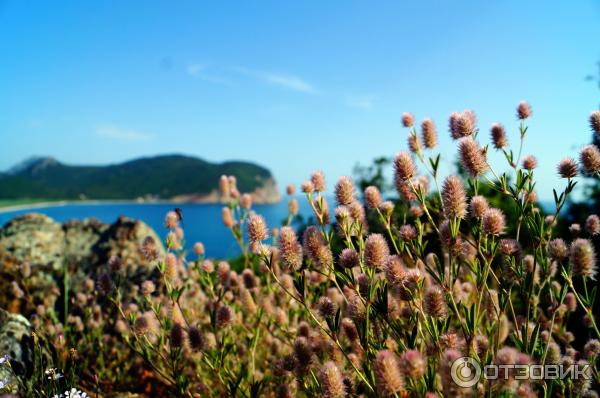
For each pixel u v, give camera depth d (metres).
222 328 3.48
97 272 6.39
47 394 3.17
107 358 4.88
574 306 3.44
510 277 2.65
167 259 3.79
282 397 2.74
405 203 3.02
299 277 2.53
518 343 2.29
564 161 2.71
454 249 2.55
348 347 3.19
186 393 3.26
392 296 2.85
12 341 3.75
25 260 6.44
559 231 6.30
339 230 2.73
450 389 1.88
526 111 3.04
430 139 3.17
